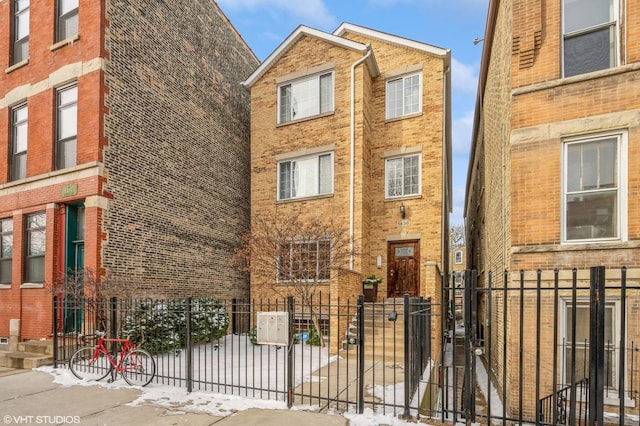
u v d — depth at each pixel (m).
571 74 7.91
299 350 10.23
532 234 7.82
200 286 13.47
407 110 14.49
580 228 7.58
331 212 13.73
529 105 8.03
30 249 11.16
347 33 15.48
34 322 10.57
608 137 7.42
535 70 8.03
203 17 14.60
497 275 10.65
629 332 6.99
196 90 13.95
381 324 10.94
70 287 9.41
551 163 7.75
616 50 7.56
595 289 4.35
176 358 9.27
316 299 12.35
